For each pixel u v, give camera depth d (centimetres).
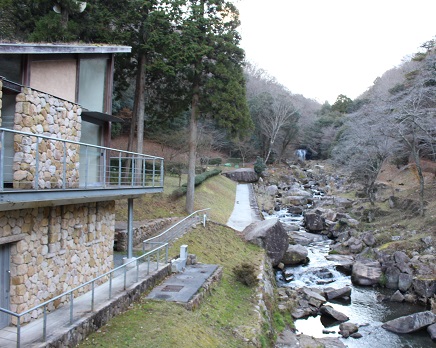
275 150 6456
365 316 1728
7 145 911
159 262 1505
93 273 1155
